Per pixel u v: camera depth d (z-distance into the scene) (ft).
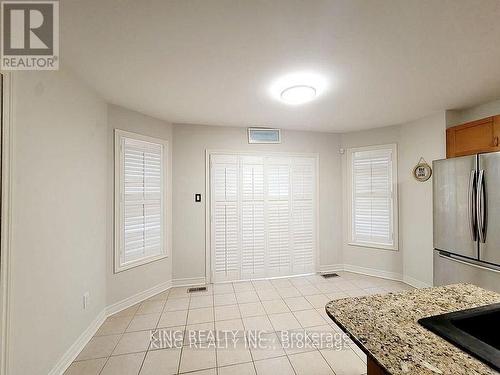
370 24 4.51
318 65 5.98
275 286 10.75
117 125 8.62
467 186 6.98
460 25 4.52
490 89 7.39
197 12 4.19
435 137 9.57
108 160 8.36
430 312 3.38
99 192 7.75
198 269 11.02
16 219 4.41
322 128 11.86
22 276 4.55
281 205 11.98
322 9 4.13
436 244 7.96
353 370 5.72
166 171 10.45
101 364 5.94
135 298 9.16
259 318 8.05
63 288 5.81
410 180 10.63
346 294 9.85
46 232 5.23
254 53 5.47
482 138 7.71
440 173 7.84
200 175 11.07
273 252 11.82
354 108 9.04
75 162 6.40
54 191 5.52
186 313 8.39
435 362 2.34
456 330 2.84
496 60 5.75
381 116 9.96
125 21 4.40
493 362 2.26
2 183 4.21
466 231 7.00
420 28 4.61
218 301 9.30
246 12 4.20
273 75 6.48
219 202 11.25
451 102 8.43
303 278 11.68
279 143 11.95
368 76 6.55
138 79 6.66
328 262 12.56
